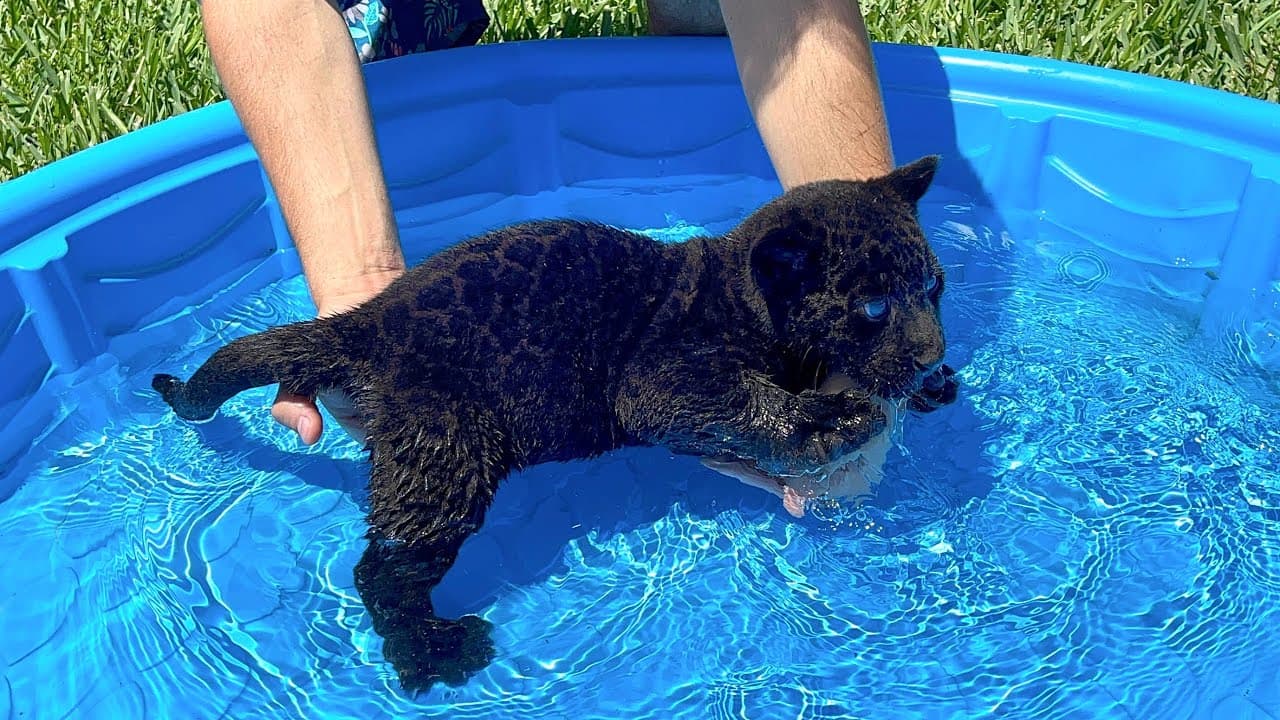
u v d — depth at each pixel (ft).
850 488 2.28
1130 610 2.09
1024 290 2.85
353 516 2.28
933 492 2.34
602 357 2.13
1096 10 3.65
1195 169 2.84
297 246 2.32
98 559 2.17
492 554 2.23
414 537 1.95
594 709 1.95
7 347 2.43
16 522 2.24
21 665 1.99
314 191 2.29
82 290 2.54
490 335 2.03
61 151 3.09
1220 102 2.85
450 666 1.96
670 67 3.13
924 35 3.60
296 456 2.41
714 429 2.10
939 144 3.12
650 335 2.14
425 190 3.06
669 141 3.20
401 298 2.04
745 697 1.97
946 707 1.94
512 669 2.01
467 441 1.99
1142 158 2.91
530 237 2.13
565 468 2.41
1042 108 2.99
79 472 2.35
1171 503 2.30
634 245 2.20
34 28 3.51
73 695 1.94
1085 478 2.36
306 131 2.30
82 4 3.61
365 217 2.30
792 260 2.08
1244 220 2.76
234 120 2.76
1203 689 1.95
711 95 3.14
